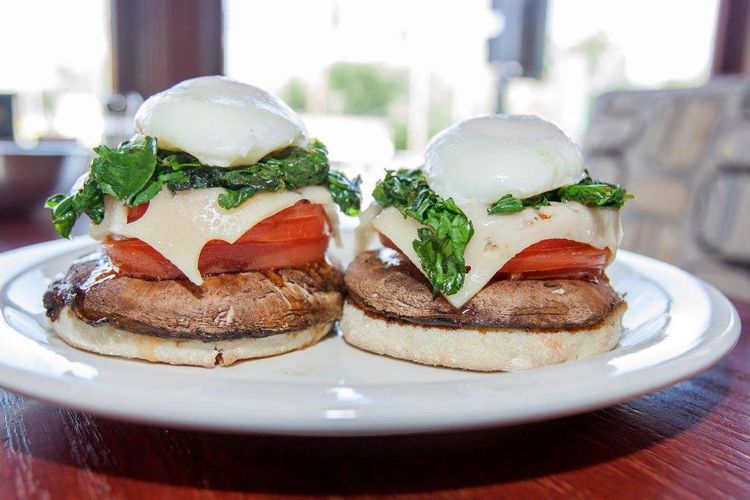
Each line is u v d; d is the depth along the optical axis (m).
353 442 0.15
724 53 0.68
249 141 0.19
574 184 0.20
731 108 0.47
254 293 0.20
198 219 0.19
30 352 0.15
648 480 0.13
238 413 0.12
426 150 0.22
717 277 0.43
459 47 0.73
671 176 0.49
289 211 0.21
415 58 0.73
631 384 0.14
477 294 0.19
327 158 0.22
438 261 0.19
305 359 0.20
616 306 0.21
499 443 0.15
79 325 0.19
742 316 0.28
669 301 0.23
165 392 0.13
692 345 0.17
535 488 0.13
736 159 0.44
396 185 0.21
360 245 0.25
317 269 0.23
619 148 0.54
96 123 0.56
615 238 0.21
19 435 0.15
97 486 0.13
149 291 0.19
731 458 0.14
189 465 0.14
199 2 0.60
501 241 0.19
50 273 0.25
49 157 0.43
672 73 0.71
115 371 0.14
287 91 0.78
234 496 0.12
